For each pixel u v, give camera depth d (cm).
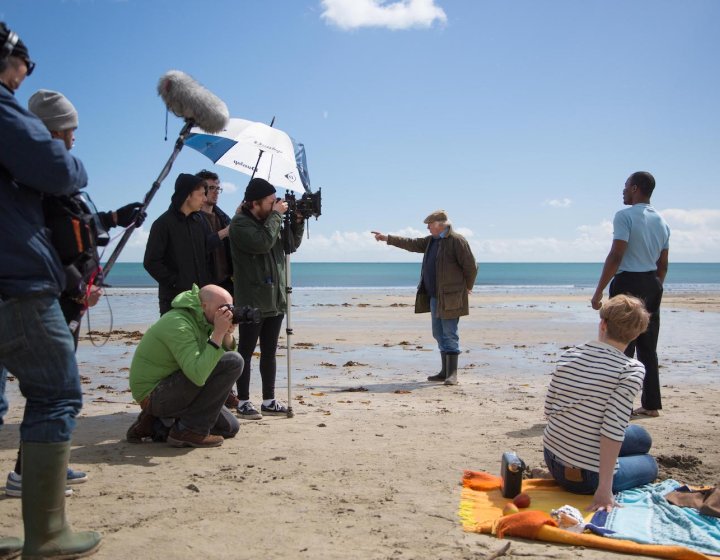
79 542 294
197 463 460
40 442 276
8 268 262
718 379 909
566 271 17438
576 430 378
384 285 6016
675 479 437
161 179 353
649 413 641
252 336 611
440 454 488
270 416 624
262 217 598
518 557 305
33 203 272
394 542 321
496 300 3138
